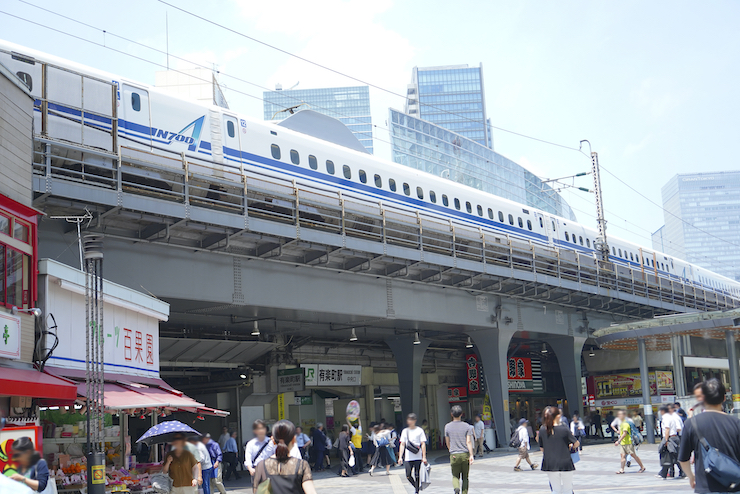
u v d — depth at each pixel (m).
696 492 7.45
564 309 51.84
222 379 40.97
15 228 15.21
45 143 21.98
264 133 32.97
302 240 29.84
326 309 33.06
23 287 15.34
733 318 34.19
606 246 56.31
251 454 13.66
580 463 28.83
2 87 15.22
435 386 56.34
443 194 43.94
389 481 26.08
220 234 27.67
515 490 20.05
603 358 59.25
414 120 107.62
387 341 48.59
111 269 25.34
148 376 21.97
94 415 14.74
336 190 36.00
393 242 38.81
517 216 50.91
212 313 32.22
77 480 16.88
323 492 22.41
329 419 50.25
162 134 28.08
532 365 61.19
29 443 9.47
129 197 23.83
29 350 15.41
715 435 7.36
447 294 40.88
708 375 57.66
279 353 41.91
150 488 19.33
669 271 73.69
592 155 58.00
